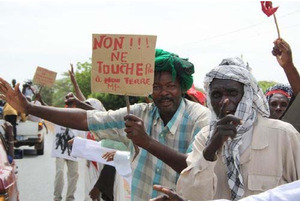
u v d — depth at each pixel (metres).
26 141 15.90
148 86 2.98
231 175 2.60
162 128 3.36
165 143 3.34
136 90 3.00
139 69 2.99
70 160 7.96
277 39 3.60
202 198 2.57
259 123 2.65
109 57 3.03
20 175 12.06
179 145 3.31
